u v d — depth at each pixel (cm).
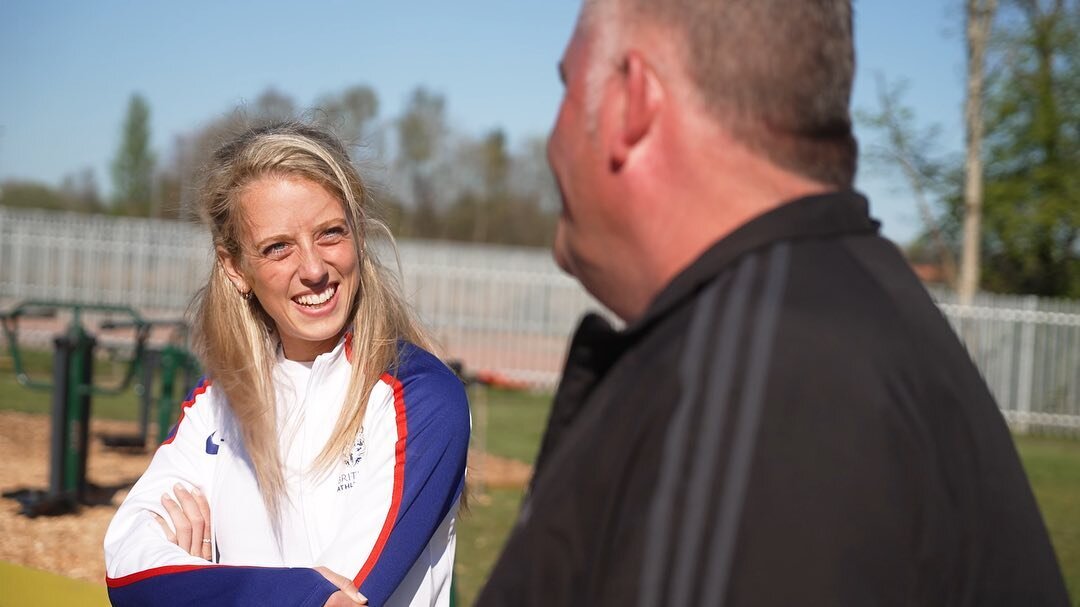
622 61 85
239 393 170
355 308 176
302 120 183
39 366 1241
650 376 77
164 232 1530
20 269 1498
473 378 523
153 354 674
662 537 71
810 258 80
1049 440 1413
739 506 70
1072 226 1909
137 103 4794
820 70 81
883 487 71
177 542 167
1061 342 1498
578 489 78
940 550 74
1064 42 1831
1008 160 1936
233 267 175
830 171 84
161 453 180
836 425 71
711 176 82
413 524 160
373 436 165
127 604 159
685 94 82
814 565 68
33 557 440
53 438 523
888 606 70
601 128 87
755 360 74
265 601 149
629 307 91
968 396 82
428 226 3616
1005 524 81
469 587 470
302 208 167
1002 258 2072
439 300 1546
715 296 78
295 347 176
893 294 83
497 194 3656
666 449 73
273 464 166
